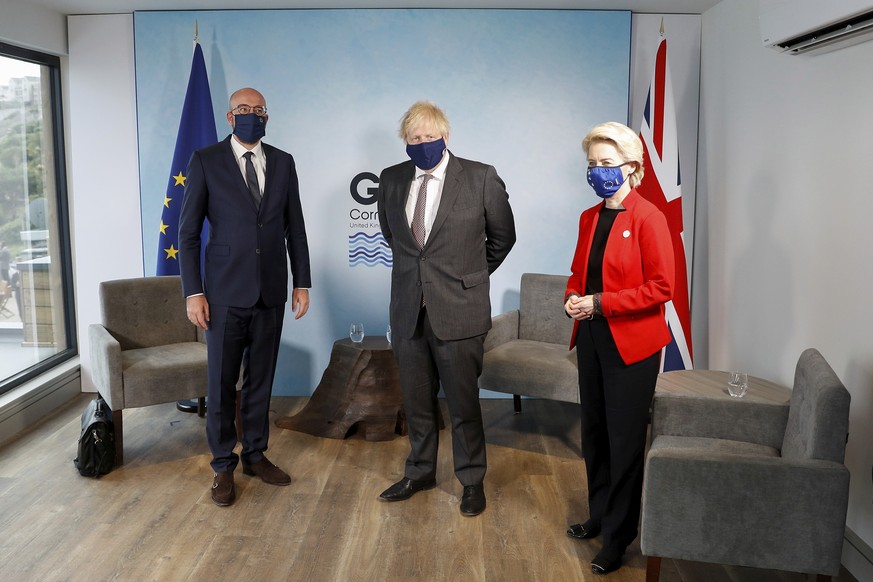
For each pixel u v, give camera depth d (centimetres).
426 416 342
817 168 327
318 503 342
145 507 337
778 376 366
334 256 487
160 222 479
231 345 341
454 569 287
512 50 470
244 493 352
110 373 374
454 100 475
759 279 387
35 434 425
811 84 332
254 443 365
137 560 292
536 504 343
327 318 493
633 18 476
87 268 495
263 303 342
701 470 243
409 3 461
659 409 306
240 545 304
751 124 398
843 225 306
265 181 342
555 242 488
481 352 328
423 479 350
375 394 425
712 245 456
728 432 301
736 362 417
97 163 486
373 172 480
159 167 480
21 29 430
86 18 474
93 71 479
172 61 471
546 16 467
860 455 293
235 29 469
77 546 302
